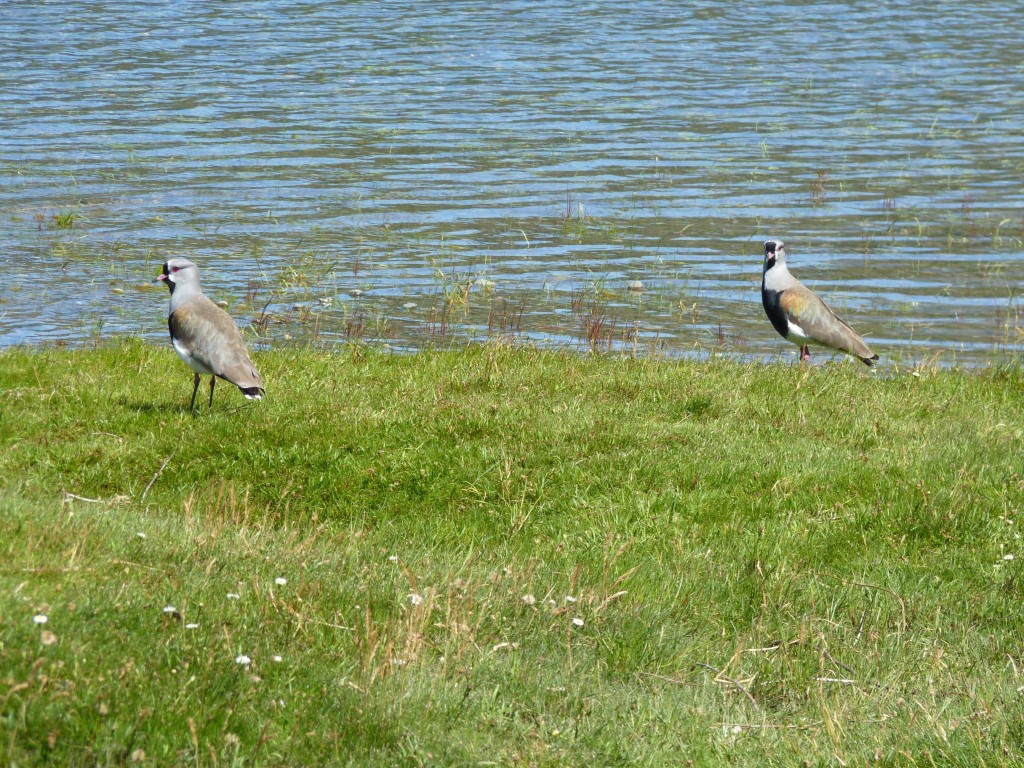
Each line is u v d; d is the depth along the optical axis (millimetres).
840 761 8398
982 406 17688
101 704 7348
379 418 15461
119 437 14852
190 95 49156
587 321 26625
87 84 50688
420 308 27297
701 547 12641
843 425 16250
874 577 12219
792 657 10578
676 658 10250
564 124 45906
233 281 28562
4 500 10938
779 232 34469
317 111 46875
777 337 26422
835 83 54375
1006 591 11992
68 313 25641
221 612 9172
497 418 15578
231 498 12500
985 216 36281
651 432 15484
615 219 35125
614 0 76625
